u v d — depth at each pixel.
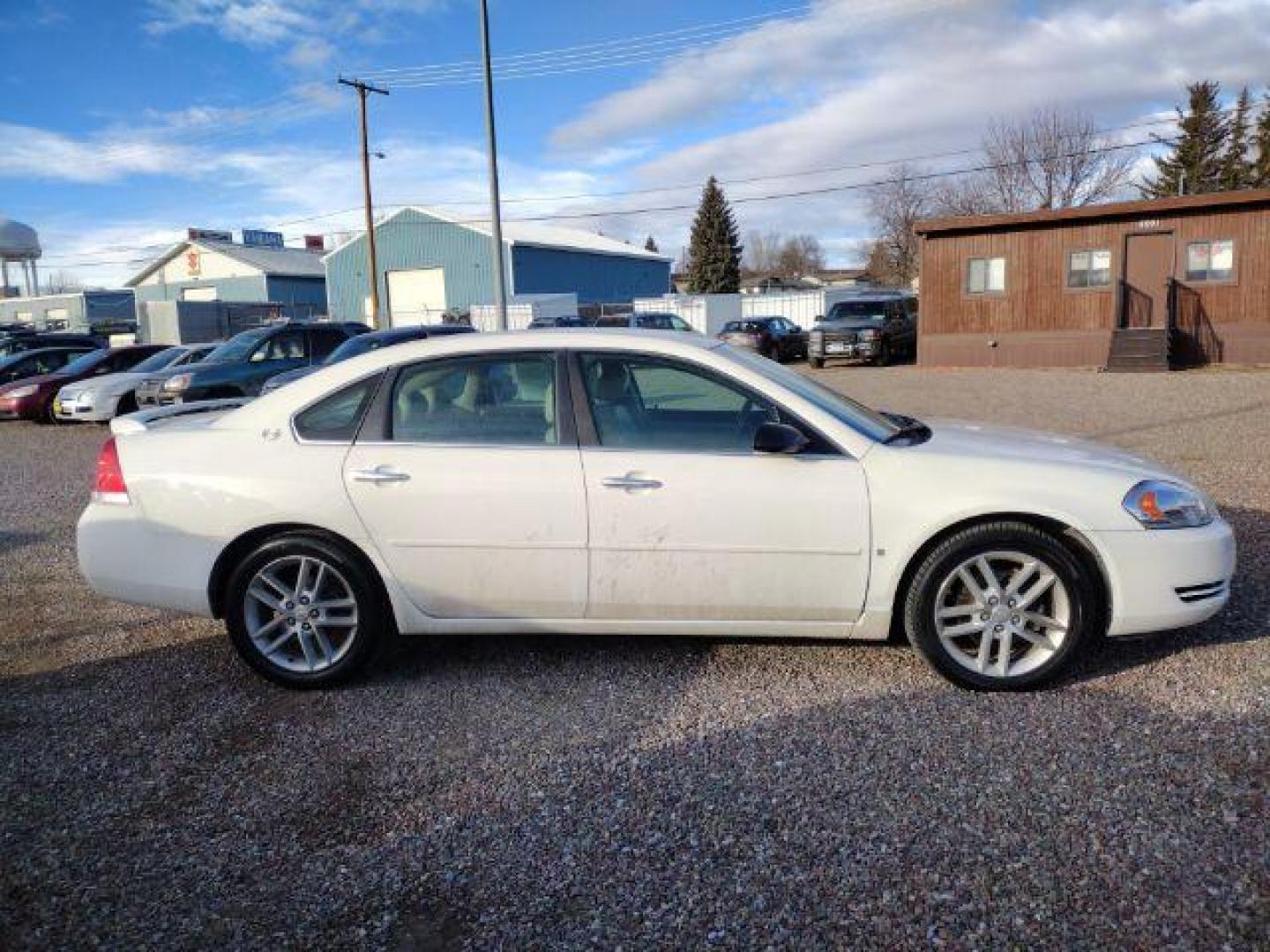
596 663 4.25
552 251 43.38
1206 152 54.50
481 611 4.03
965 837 2.81
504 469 3.92
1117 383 16.86
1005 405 13.75
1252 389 14.89
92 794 3.28
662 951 2.41
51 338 22.31
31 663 4.56
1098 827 2.83
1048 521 3.80
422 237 42.03
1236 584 5.00
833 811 2.98
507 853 2.85
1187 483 3.99
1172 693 3.71
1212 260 19.47
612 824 2.97
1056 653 3.75
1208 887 2.54
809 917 2.51
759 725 3.59
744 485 3.81
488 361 4.07
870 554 3.80
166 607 4.14
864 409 4.48
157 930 2.57
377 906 2.63
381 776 3.34
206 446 4.10
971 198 55.69
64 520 8.09
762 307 38.59
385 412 4.07
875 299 26.17
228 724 3.80
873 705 3.71
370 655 4.07
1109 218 20.14
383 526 3.97
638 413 4.00
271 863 2.86
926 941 2.39
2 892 2.75
